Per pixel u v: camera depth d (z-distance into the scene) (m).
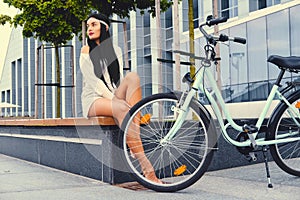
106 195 3.02
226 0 9.04
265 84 7.63
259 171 3.89
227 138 3.24
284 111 3.33
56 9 6.82
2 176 4.00
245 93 7.72
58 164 4.42
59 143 4.37
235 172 3.89
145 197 2.93
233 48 8.34
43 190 3.24
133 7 6.48
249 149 3.24
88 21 3.79
